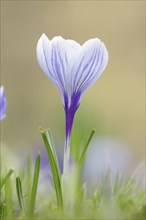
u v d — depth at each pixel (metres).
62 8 2.33
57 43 0.53
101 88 2.22
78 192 0.55
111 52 2.29
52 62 0.54
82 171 0.65
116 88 2.23
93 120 1.00
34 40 2.33
